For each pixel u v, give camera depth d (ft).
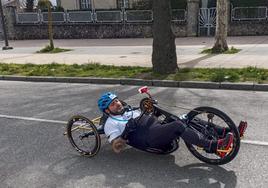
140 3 88.69
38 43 80.28
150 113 16.99
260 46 55.11
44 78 40.16
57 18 86.94
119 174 16.15
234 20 75.20
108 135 16.62
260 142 18.70
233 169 15.87
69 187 15.30
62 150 19.35
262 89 29.89
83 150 18.57
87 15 84.64
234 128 15.28
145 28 80.23
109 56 52.95
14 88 37.40
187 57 47.37
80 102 29.25
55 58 54.44
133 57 50.47
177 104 26.76
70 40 83.20
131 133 16.79
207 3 79.00
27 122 24.72
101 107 16.79
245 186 14.46
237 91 30.12
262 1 76.07
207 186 14.60
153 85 34.14
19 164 17.89
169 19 35.70
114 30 82.58
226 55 47.42
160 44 36.14
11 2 120.37
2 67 47.65
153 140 16.20
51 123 24.13
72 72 41.16
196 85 32.24
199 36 77.25
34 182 15.93
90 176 16.16
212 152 15.46
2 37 92.99
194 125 16.21
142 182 15.29
